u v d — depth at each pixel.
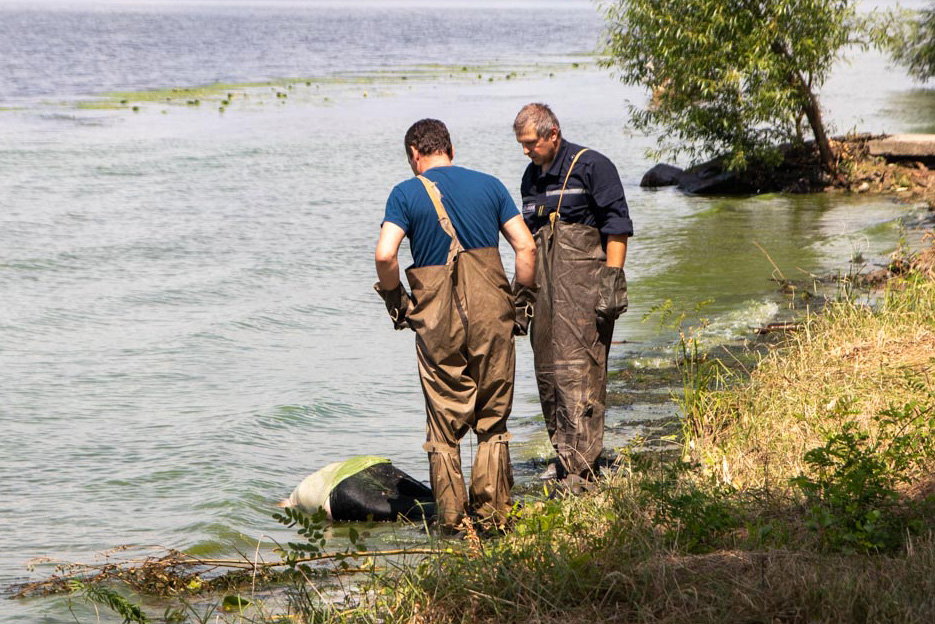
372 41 194.38
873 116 56.81
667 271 22.05
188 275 23.25
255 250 25.94
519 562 6.94
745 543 7.03
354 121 57.97
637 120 37.09
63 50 140.88
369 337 18.11
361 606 6.98
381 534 9.26
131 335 18.31
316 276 23.23
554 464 10.57
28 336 18.20
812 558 6.54
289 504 10.29
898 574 6.08
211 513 10.02
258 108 64.88
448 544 8.01
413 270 8.48
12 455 12.12
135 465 11.71
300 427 13.08
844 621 5.69
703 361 13.87
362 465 10.13
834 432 9.27
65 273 23.44
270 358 16.72
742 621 5.88
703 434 10.43
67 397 14.61
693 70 32.75
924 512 7.16
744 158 33.81
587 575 6.70
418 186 8.45
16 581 8.54
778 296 18.75
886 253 22.47
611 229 9.36
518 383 14.61
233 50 149.62
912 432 8.79
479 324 8.44
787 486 8.13
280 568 8.50
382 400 14.29
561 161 9.52
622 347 15.61
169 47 154.88
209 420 13.38
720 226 28.11
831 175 34.47
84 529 9.84
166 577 8.29
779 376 11.86
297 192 35.12
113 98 70.88
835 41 32.88
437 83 88.50
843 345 12.73
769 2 31.94
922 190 32.66
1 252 25.16
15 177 37.25
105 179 37.44
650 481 8.50
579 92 79.69
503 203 8.63
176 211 31.28
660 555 6.87
